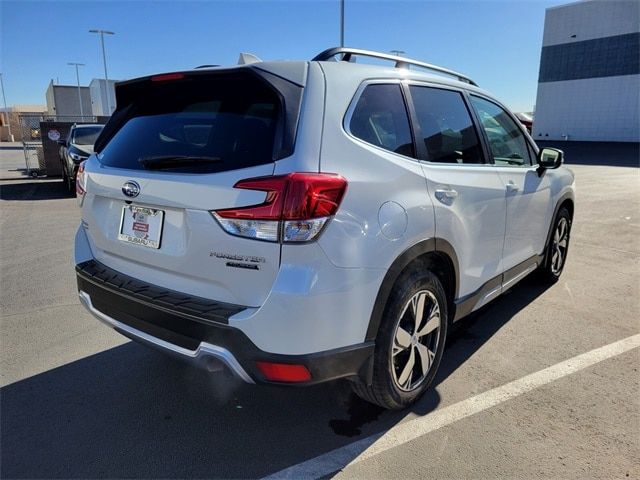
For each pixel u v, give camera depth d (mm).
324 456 2516
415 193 2613
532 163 4320
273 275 2135
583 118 36906
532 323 4180
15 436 2652
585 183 14633
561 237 5102
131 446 2584
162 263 2477
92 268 2934
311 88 2328
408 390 2809
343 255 2201
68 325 4086
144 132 2752
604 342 3814
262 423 2787
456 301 3131
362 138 2453
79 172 3154
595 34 35188
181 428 2740
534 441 2623
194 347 2344
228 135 2350
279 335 2146
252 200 2131
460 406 2945
